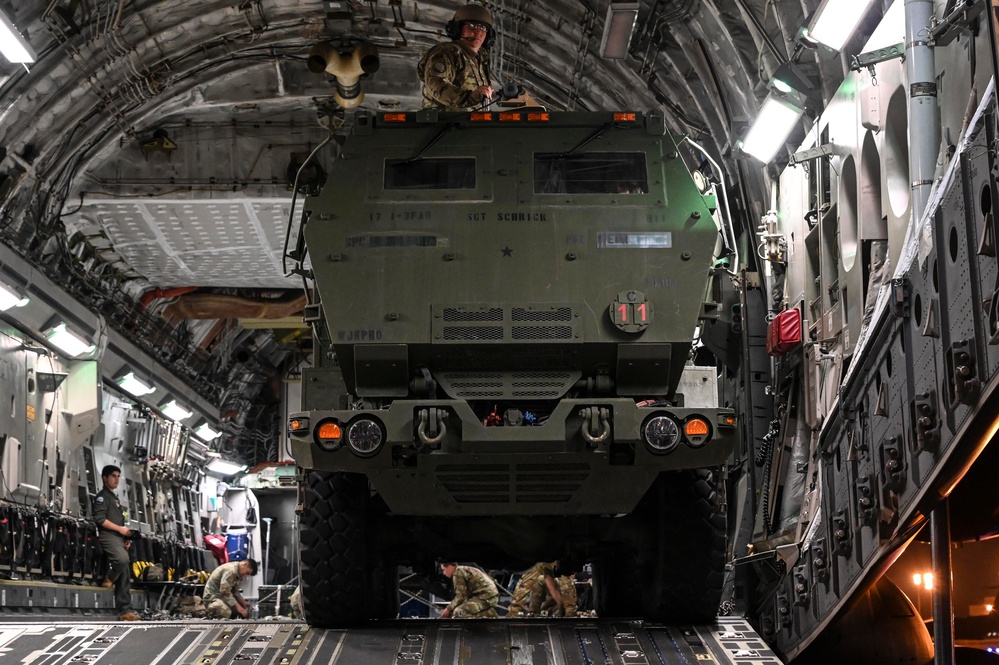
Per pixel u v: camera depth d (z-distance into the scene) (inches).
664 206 298.8
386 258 292.0
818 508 333.4
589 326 286.8
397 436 275.4
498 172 302.5
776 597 362.0
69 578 586.6
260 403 1109.1
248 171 613.0
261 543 850.8
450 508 287.4
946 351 226.8
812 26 324.5
